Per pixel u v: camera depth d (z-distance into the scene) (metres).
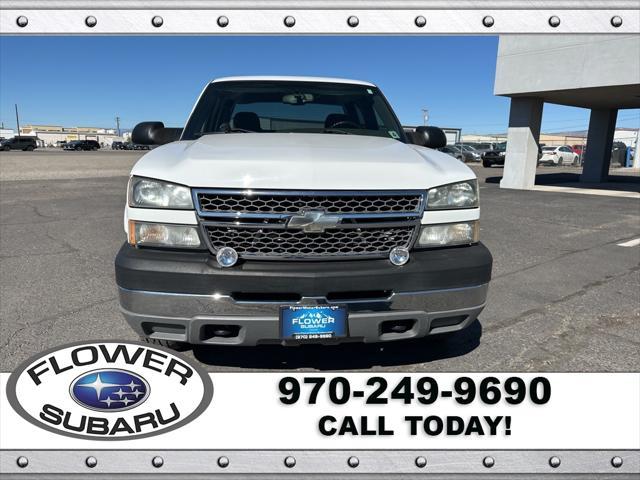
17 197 11.19
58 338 3.18
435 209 2.41
